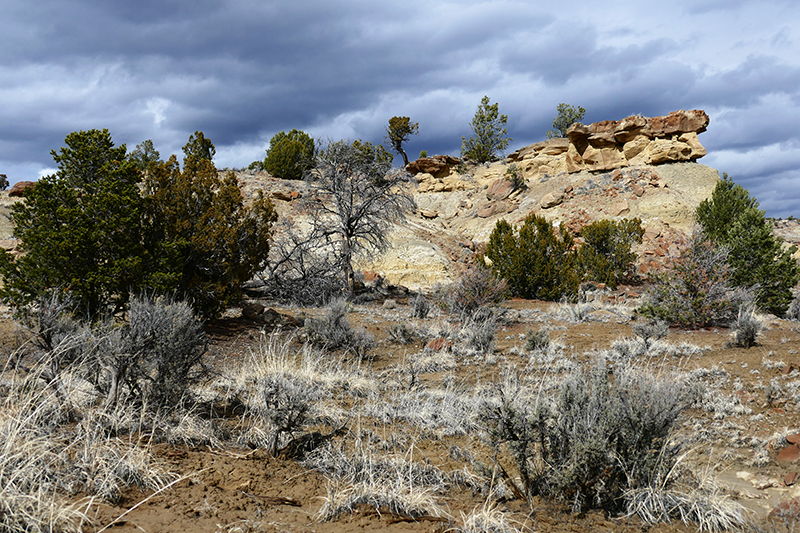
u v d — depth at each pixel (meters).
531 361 9.35
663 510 3.68
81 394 4.91
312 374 7.40
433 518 3.38
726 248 13.77
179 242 11.88
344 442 4.87
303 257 23.11
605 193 39.91
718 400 6.59
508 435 4.01
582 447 3.75
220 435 4.72
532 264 22.66
